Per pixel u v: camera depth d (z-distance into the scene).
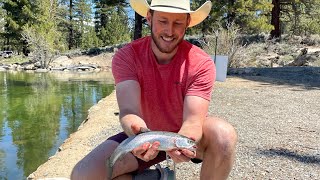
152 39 2.34
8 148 6.84
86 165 2.17
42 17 37.91
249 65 19.25
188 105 2.28
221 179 2.29
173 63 2.36
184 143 1.93
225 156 2.23
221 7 25.28
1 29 44.47
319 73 14.06
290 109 7.14
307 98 8.51
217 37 16.59
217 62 10.62
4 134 7.95
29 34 31.36
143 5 2.36
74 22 55.06
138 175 2.39
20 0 37.53
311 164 3.97
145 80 2.37
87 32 55.91
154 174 2.42
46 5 38.66
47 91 15.76
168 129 2.45
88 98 13.59
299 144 4.71
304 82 11.66
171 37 2.28
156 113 2.42
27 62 32.00
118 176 2.31
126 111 2.24
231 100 8.16
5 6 38.72
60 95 14.44
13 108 11.42
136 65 2.38
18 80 20.48
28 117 9.92
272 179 3.55
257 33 28.05
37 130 8.34
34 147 6.91
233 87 10.30
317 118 6.31
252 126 5.71
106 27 50.75
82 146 5.04
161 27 2.27
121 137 2.36
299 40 26.08
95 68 28.84
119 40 48.41
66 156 4.64
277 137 5.05
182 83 2.35
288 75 13.57
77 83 19.00
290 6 31.11
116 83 2.39
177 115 2.41
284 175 3.65
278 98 8.48
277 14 26.70
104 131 5.74
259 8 25.02
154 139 1.96
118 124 6.19
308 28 32.72
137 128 2.04
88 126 6.25
